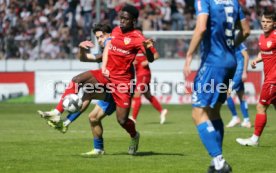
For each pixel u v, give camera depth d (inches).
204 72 734.5
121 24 930.1
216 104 756.6
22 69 2810.0
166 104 2503.7
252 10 2999.5
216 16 727.1
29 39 2866.6
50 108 2294.5
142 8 3043.8
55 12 3026.6
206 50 735.1
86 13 2982.3
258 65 2544.3
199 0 723.4
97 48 2214.6
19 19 3019.2
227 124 1717.5
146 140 1213.7
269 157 949.8
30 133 1393.9
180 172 784.9
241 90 1603.1
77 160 903.7
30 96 2578.7
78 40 2910.9
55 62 2802.7
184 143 1159.0
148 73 1638.8
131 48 928.3
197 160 907.4
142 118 1929.1
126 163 870.4
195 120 738.2
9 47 2839.6
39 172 785.6
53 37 2920.8
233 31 743.7
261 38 1112.8
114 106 960.9
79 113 956.0
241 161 898.7
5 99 2588.6
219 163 718.5
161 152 1016.2
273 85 1084.5
